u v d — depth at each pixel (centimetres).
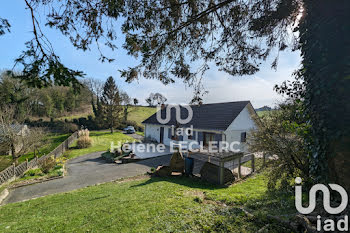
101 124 3509
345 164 215
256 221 331
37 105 3161
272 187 522
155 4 309
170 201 498
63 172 1055
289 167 495
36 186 852
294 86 469
